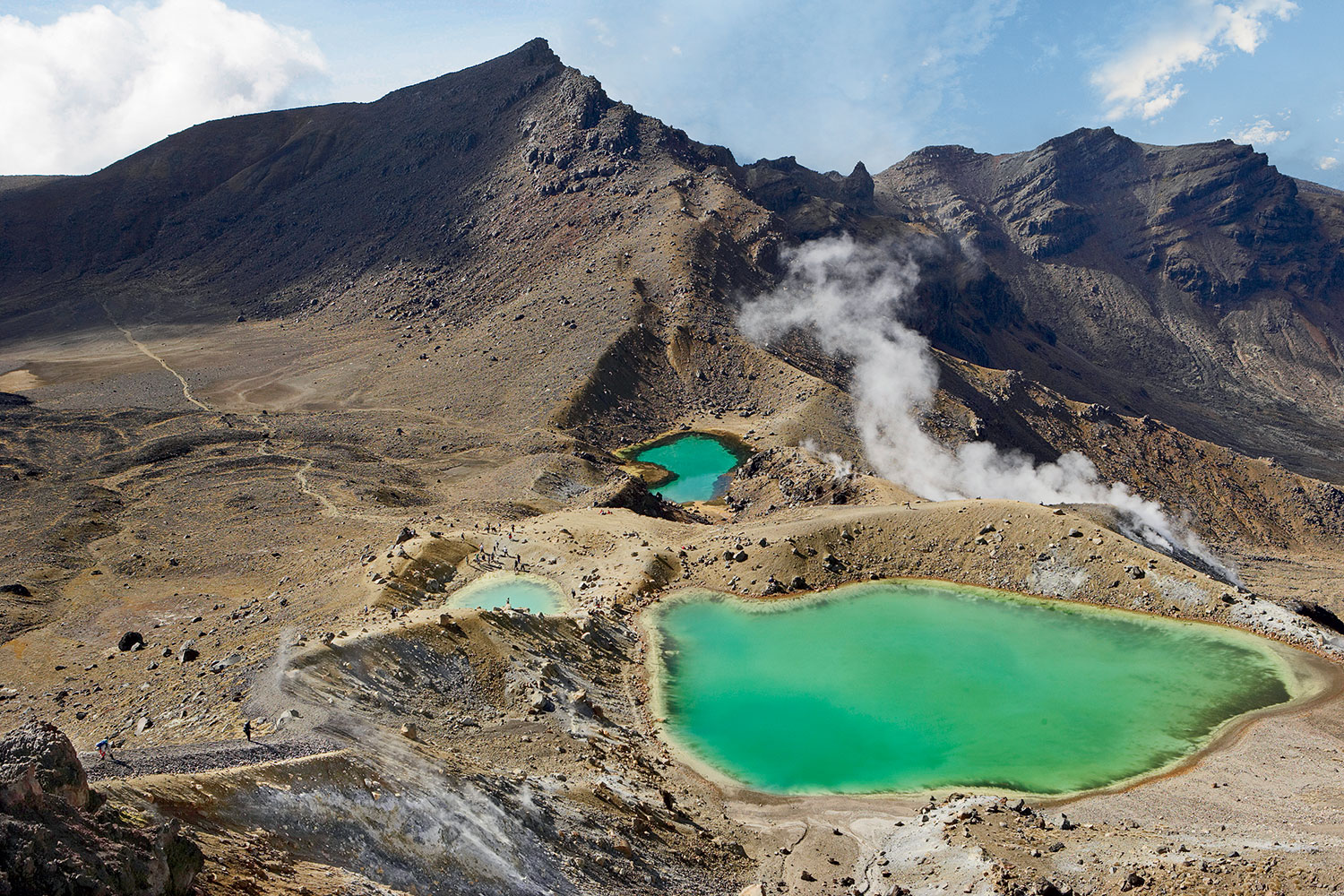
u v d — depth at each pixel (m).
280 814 47.09
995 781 81.69
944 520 132.38
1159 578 115.00
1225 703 92.88
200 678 82.12
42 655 101.44
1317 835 63.56
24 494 180.38
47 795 34.31
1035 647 106.62
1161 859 58.66
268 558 138.00
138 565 137.12
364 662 80.12
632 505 168.38
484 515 162.00
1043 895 54.69
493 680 87.00
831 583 125.31
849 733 90.38
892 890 60.31
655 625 114.31
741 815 77.56
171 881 35.66
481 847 54.59
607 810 67.94
